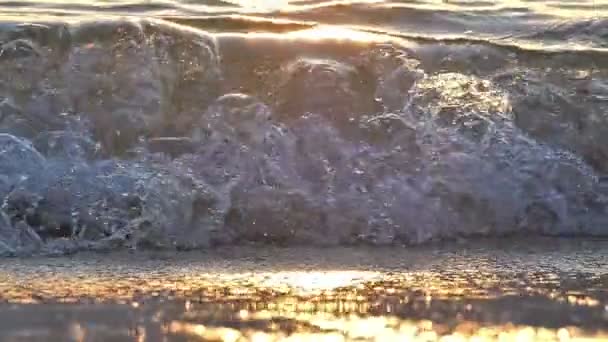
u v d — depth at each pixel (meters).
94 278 15.41
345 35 21.31
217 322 13.77
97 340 13.23
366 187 18.20
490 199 18.20
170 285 15.11
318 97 19.64
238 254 16.81
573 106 20.06
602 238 18.06
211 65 20.12
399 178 18.36
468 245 17.48
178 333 13.45
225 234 17.44
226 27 21.94
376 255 16.84
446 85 20.12
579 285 15.45
